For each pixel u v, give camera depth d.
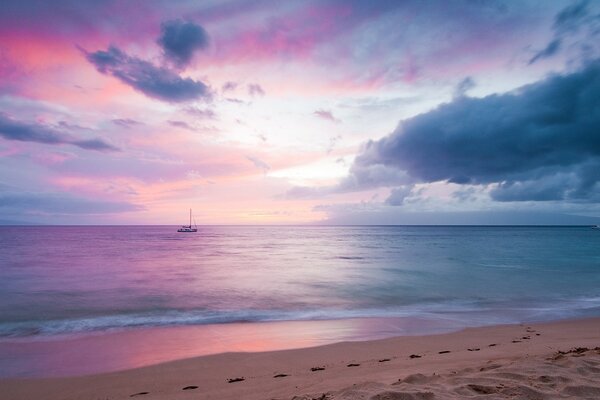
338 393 5.12
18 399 7.35
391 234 172.00
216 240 109.00
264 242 96.94
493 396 4.33
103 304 18.31
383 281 26.70
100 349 10.98
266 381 7.48
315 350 10.37
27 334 12.90
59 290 22.28
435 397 4.40
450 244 84.69
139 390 7.58
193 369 8.89
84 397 7.34
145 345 11.41
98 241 97.00
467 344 10.73
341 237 135.50
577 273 31.38
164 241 99.19
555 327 13.27
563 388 4.50
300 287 23.89
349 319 15.20
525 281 26.83
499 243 89.00
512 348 9.38
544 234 169.50
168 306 17.91
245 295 21.00
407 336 12.09
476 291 22.67
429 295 21.20
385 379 5.95
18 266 36.00
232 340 11.94
